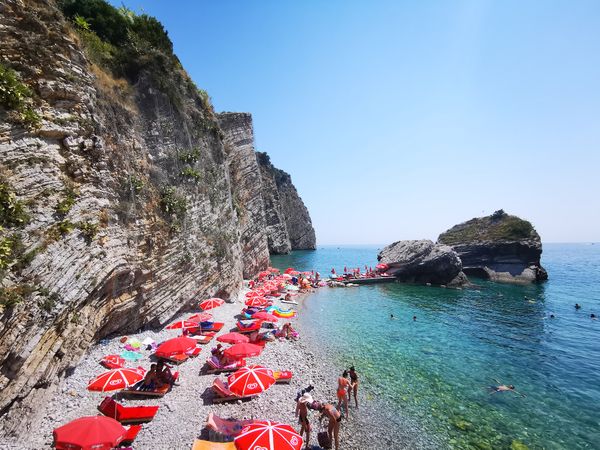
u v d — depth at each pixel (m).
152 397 12.62
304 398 11.04
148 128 19.83
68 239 11.45
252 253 49.56
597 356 21.70
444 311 34.16
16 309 8.95
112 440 7.64
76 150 12.79
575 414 14.28
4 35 10.61
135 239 16.50
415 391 15.88
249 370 12.87
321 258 106.88
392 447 11.50
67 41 12.95
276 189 112.19
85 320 12.65
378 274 53.94
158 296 18.80
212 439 9.88
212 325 20.45
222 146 32.03
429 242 53.28
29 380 9.48
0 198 9.05
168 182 20.58
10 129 9.95
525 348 23.09
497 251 60.69
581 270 91.00
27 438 9.13
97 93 15.18
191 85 26.98
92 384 11.05
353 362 18.98
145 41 21.55
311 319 28.52
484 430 12.86
